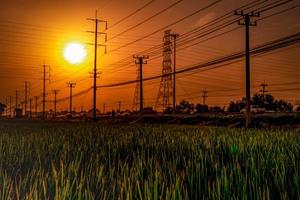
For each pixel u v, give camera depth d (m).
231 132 20.33
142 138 15.12
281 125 36.44
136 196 5.32
